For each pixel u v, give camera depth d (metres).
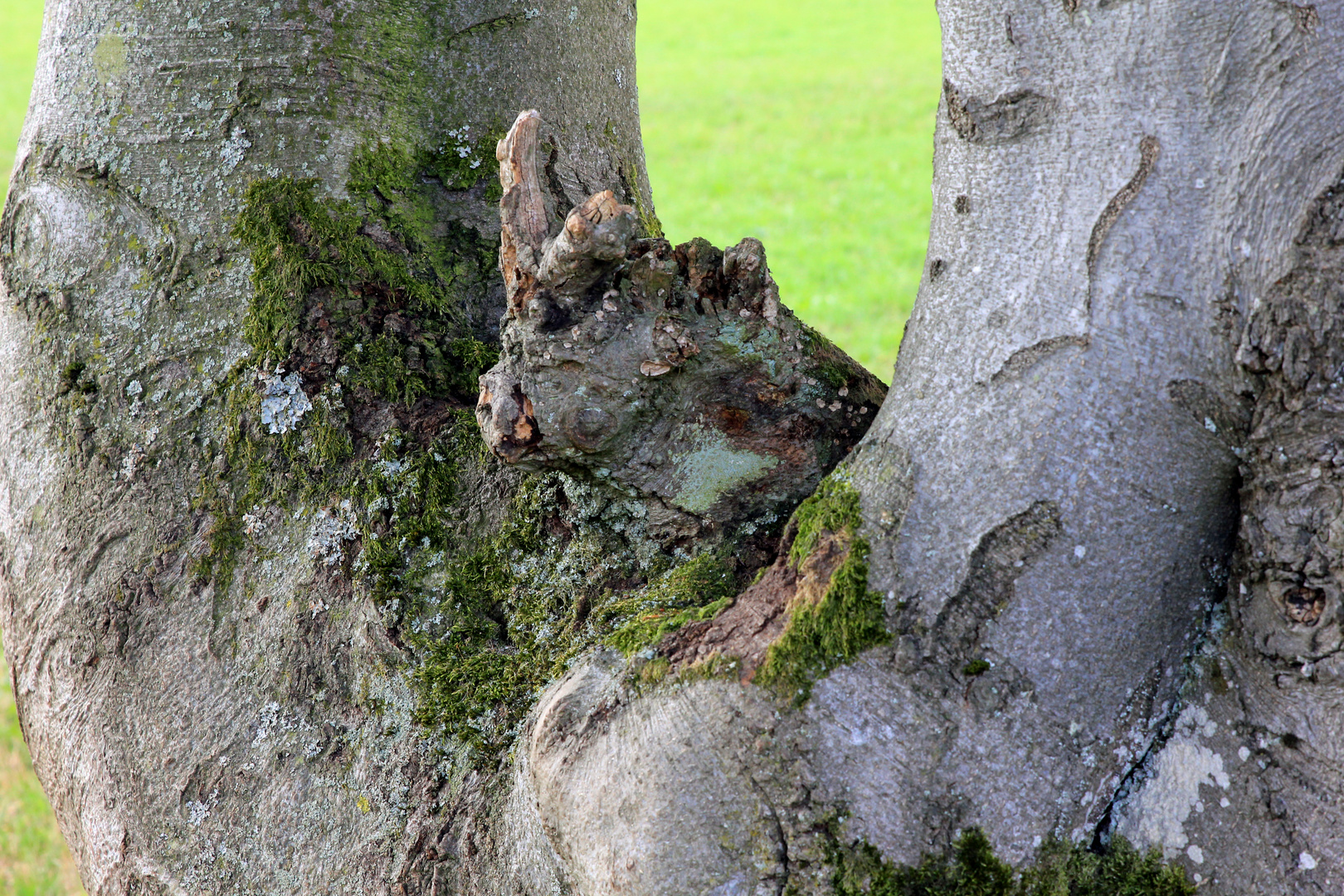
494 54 2.58
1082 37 2.29
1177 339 2.29
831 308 7.23
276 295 2.50
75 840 2.53
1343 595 2.26
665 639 2.37
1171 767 2.31
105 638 2.49
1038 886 2.30
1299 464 2.27
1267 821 2.29
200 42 2.52
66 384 2.52
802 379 2.45
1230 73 2.27
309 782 2.45
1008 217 2.32
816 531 2.35
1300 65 2.26
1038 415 2.30
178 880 2.46
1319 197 2.26
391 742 2.44
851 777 2.31
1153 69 2.28
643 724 2.35
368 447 2.50
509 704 2.43
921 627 2.31
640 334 2.39
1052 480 2.30
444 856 2.41
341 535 2.48
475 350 2.54
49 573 2.52
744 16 21.80
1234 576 2.31
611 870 2.33
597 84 2.66
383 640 2.46
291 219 2.52
